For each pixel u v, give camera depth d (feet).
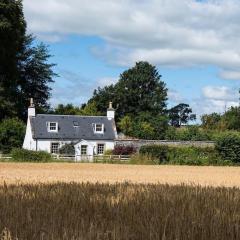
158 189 59.21
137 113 404.57
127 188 60.39
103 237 29.25
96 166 176.35
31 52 318.04
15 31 252.21
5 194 50.31
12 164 176.35
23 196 48.80
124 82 412.57
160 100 411.54
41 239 29.09
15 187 59.67
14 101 289.94
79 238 28.60
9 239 29.32
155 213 38.11
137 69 415.64
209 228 32.37
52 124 253.44
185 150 210.59
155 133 339.57
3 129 232.32
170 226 32.86
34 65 318.24
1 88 260.83
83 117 262.67
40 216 36.81
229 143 208.85
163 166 185.47
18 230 31.42
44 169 149.89
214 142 224.33
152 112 404.16
